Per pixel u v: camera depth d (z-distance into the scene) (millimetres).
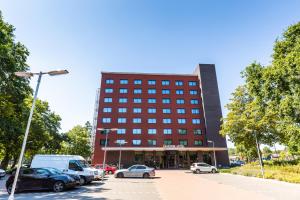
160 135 58000
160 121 59312
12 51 24266
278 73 19953
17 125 25719
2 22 22547
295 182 19031
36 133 36031
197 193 13836
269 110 22734
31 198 11828
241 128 33469
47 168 16609
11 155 40219
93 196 12445
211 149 50531
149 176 26094
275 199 11570
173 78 64312
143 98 61125
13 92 24516
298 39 19922
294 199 11484
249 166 34781
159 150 52438
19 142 34625
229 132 34500
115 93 60750
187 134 58969
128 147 54000
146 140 57094
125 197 12125
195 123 60250
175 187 16922
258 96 23578
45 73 10258
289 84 19609
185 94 63031
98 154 54469
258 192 14156
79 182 17156
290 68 18656
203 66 65062
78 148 59125
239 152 38719
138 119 58781
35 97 9953
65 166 18625
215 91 62500
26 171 14641
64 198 11797
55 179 14344
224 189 15750
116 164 51938
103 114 58281
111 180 22547
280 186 17047
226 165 55469
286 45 21250
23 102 27156
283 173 23656
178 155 55781
